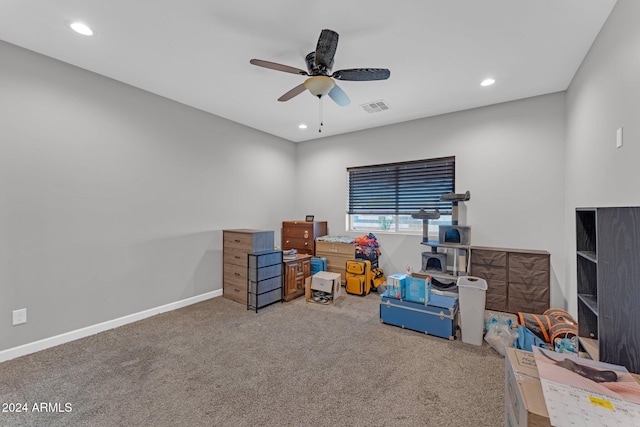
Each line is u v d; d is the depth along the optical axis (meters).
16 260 2.32
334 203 5.03
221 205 4.06
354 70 2.20
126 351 2.42
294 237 4.92
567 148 3.07
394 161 4.36
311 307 3.54
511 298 3.23
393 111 3.81
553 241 3.25
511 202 3.48
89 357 2.32
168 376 2.06
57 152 2.54
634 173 1.63
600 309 1.31
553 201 3.25
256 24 2.05
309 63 2.43
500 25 2.05
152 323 3.03
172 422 1.61
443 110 3.78
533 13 1.93
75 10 1.90
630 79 1.67
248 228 4.48
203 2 1.83
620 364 1.28
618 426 0.83
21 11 1.90
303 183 5.42
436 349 2.47
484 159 3.64
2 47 2.25
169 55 2.47
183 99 3.43
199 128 3.76
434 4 1.85
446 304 2.78
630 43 1.67
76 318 2.66
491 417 1.65
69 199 2.61
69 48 2.35
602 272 1.30
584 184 2.52
